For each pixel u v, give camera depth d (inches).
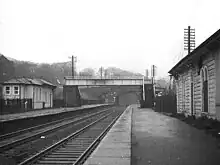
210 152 340.2
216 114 571.8
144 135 508.1
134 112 1489.9
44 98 1691.7
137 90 4320.9
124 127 672.4
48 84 1721.2
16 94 1411.2
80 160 322.3
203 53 652.1
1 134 583.2
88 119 1136.8
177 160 298.2
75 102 2219.5
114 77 2258.9
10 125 634.8
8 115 922.1
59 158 351.3
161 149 363.6
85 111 1775.3
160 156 319.9
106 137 489.7
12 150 412.8
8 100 1170.0
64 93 2226.9
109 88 4473.4
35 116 794.8
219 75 550.9
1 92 1443.2
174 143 410.3
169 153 336.5
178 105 1079.6
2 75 2527.1
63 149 419.8
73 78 2237.9
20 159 355.3
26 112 1146.7
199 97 732.7
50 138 549.6
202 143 408.5
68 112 1262.3
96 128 752.3
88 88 4443.9
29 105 1392.7
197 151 347.3
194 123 679.7
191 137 471.8
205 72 674.8
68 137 520.1
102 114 1528.1
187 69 875.4
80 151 400.8
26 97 1457.9
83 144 469.4
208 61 636.7
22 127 702.5
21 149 421.1
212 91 608.1
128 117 1082.1
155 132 550.3
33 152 399.5
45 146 451.2
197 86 754.2
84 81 2244.1
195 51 652.7
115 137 488.4
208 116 636.7
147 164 282.8
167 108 1343.5
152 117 1033.5
